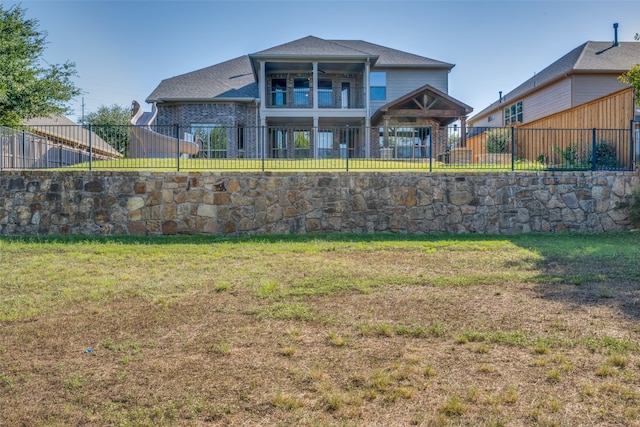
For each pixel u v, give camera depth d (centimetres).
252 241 846
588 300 465
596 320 405
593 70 1933
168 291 519
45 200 934
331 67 2225
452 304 459
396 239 873
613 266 619
